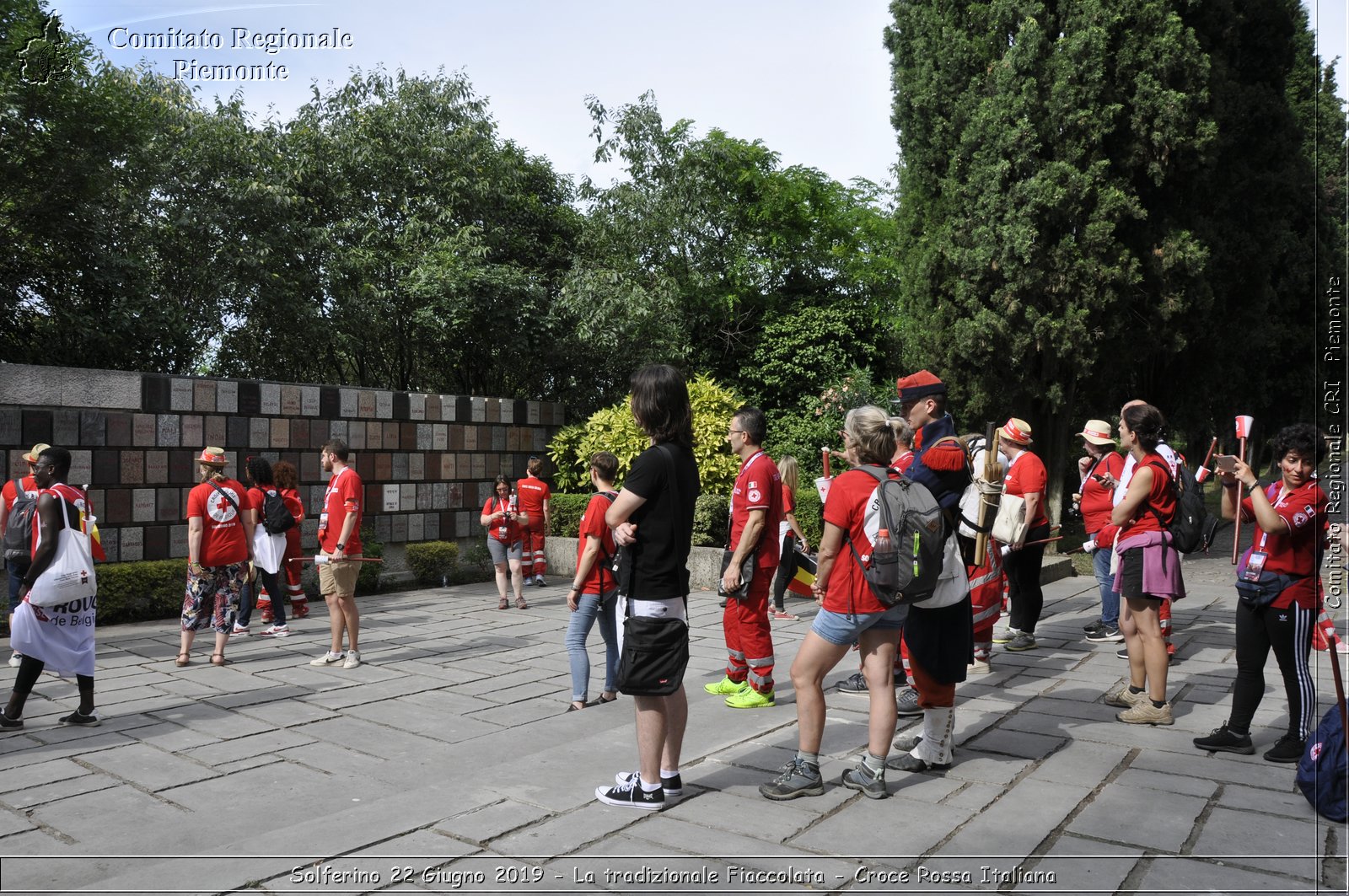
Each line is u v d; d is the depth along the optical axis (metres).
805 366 17.11
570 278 15.16
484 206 15.44
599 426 13.98
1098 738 4.73
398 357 15.42
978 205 13.12
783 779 3.85
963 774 4.16
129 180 11.45
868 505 3.72
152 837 3.95
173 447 10.07
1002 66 12.98
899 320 17.17
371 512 12.16
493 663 7.47
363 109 14.62
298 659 7.66
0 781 4.65
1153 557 4.91
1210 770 4.18
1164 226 13.20
